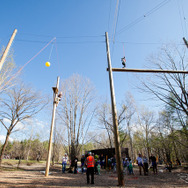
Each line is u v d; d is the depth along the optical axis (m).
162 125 20.12
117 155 6.06
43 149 41.44
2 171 11.64
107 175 11.73
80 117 18.14
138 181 7.88
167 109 17.33
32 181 6.84
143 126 28.42
